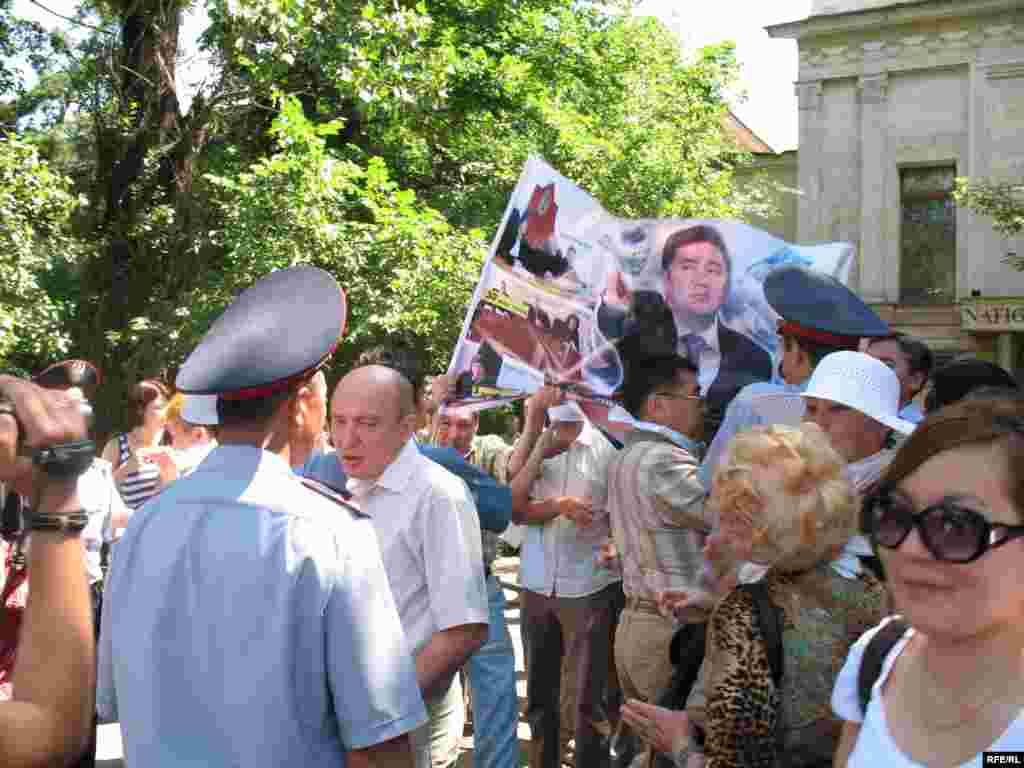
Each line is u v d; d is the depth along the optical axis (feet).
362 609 5.93
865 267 72.43
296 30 32.37
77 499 4.50
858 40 72.49
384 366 9.73
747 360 13.73
